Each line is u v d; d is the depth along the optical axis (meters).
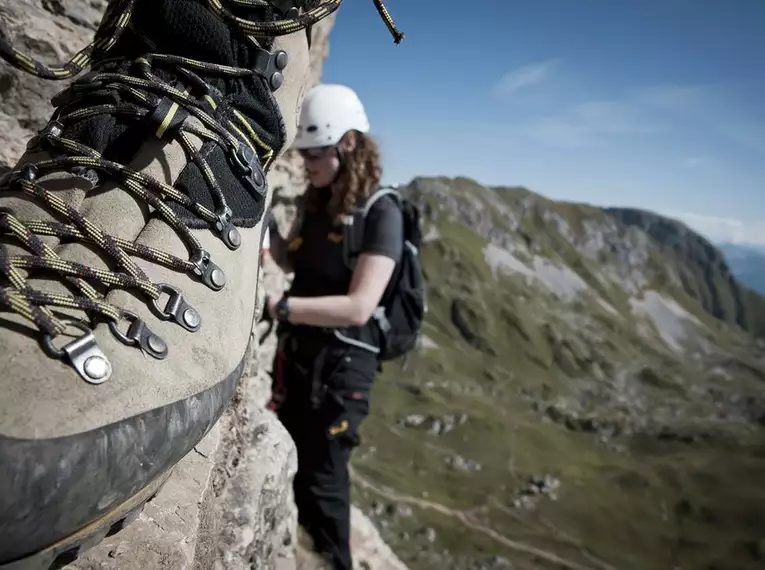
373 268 2.95
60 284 0.90
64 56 2.06
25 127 2.02
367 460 43.00
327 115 3.03
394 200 3.10
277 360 3.30
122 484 0.82
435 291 72.44
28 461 0.68
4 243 0.91
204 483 1.43
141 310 0.96
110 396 0.81
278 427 2.57
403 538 34.12
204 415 0.98
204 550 1.43
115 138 1.09
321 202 3.25
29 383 0.75
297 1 1.28
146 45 1.20
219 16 1.16
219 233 1.16
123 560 1.04
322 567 3.18
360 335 3.11
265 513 2.12
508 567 32.28
